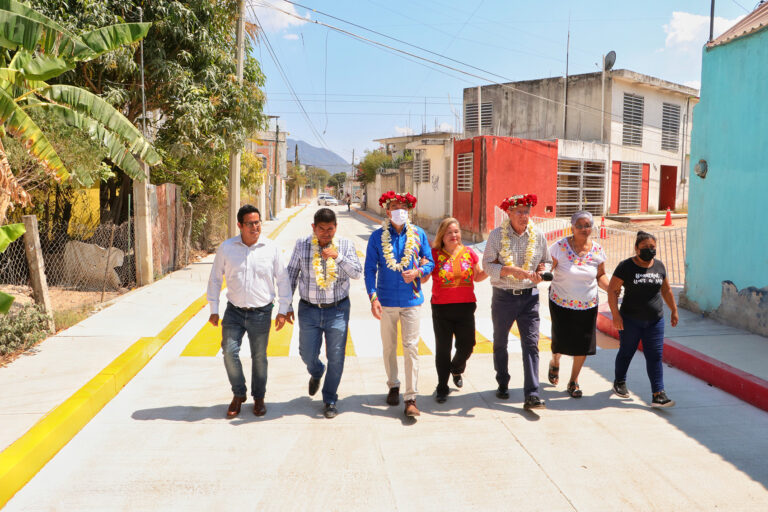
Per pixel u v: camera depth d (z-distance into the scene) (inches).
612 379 223.8
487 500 132.3
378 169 1763.0
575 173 917.2
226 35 573.6
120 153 307.9
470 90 1216.8
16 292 350.0
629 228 829.2
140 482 139.4
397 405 194.2
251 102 560.7
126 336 262.1
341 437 167.0
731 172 279.6
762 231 260.2
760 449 160.2
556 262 197.6
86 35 255.4
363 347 272.4
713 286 293.9
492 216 802.2
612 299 197.3
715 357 225.9
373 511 127.2
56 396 180.7
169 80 474.9
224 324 182.1
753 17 302.8
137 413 184.7
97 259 412.2
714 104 291.6
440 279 192.4
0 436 150.6
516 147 819.4
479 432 171.3
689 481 141.6
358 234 963.3
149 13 466.6
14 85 264.5
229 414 181.3
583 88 1036.5
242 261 177.3
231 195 593.9
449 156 920.9
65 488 136.5
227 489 136.3
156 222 461.7
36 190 407.8
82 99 288.8
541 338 294.4
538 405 184.9
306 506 129.1
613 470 147.3
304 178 3115.2
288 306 183.9
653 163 1085.8
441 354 195.6
